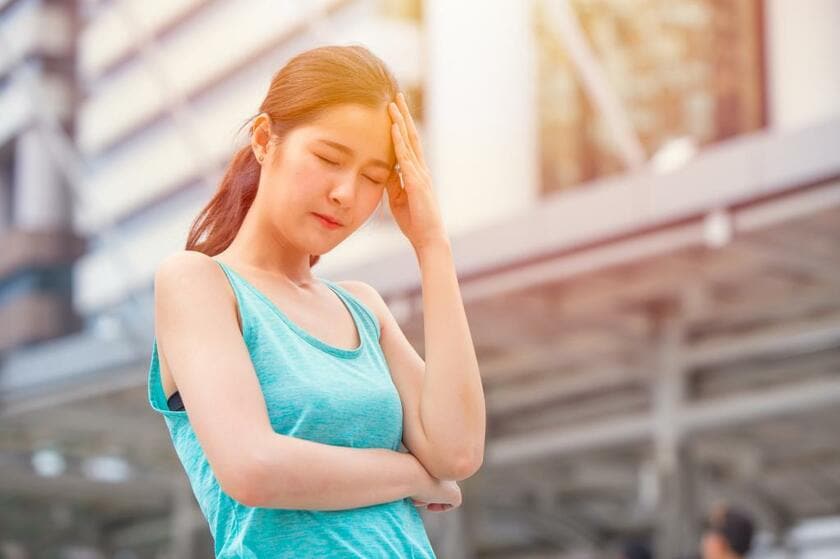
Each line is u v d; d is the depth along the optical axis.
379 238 19.91
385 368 2.64
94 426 26.78
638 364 21.38
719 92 25.11
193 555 31.17
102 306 30.73
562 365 21.95
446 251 2.69
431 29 27.67
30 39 31.98
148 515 36.59
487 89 27.53
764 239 15.45
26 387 26.14
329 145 2.47
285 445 2.34
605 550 33.00
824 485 27.44
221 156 28.72
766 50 24.75
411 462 2.54
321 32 24.84
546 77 27.34
